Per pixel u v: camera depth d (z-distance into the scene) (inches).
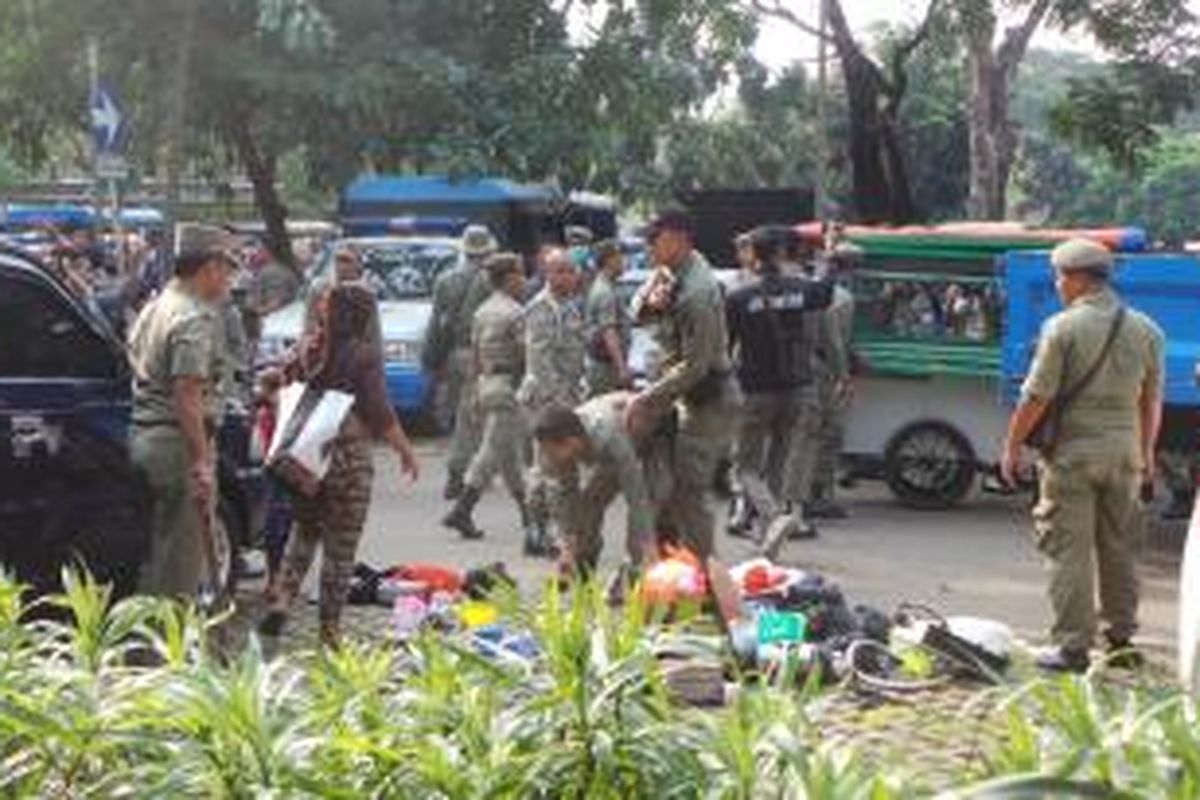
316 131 1033.5
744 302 528.4
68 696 164.2
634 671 152.6
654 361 440.5
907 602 466.3
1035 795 128.3
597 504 392.8
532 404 531.2
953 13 1052.5
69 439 370.3
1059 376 374.9
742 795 143.2
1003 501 643.5
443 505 617.6
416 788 150.7
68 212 1560.0
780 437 546.3
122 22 991.6
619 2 1077.1
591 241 855.7
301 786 148.6
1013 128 1117.1
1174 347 542.6
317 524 382.3
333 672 166.7
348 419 376.5
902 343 615.5
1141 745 135.6
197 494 354.9
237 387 487.8
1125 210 2300.7
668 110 1074.7
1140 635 426.0
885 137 1076.5
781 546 520.7
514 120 1038.4
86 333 376.2
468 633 182.9
